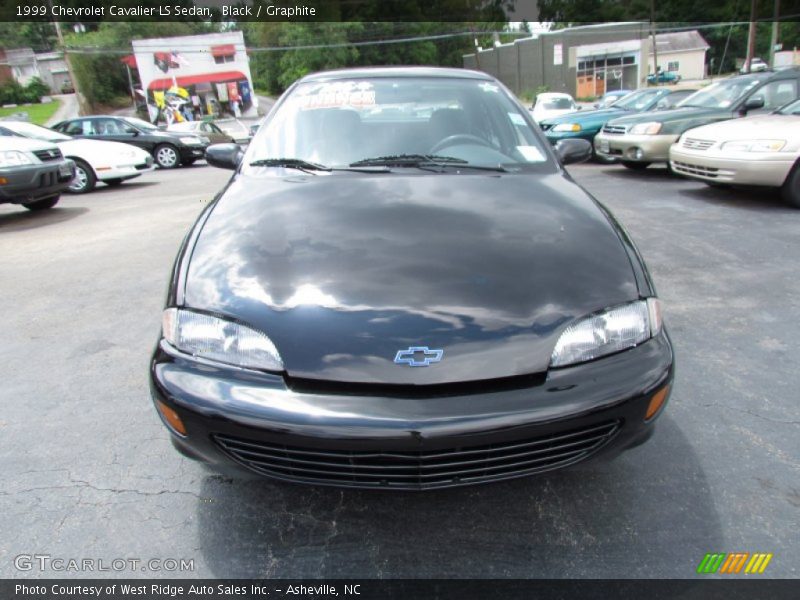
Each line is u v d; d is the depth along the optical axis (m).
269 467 1.54
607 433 1.57
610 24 38.38
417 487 1.50
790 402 2.42
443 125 2.68
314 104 2.79
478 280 1.66
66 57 24.53
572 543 1.71
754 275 3.91
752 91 7.47
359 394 1.46
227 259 1.77
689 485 1.94
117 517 1.83
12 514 1.83
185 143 12.69
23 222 6.54
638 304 1.67
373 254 1.76
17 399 2.53
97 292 3.94
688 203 6.19
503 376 1.48
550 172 2.47
